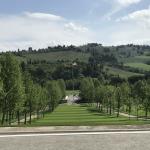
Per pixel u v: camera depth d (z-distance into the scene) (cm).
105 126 2211
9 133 1981
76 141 1777
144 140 1806
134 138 1856
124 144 1719
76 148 1639
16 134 1953
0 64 6262
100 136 1905
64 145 1698
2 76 6406
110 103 13512
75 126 2206
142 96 10250
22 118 11612
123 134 1955
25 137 1873
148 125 2236
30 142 1756
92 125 2248
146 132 2011
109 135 1930
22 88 6669
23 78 7988
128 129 2117
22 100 6681
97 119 10206
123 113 14438
